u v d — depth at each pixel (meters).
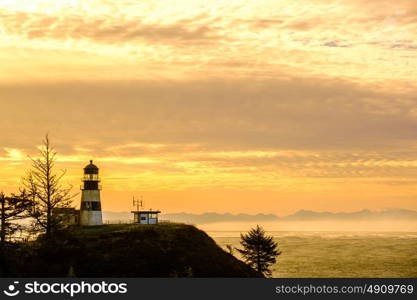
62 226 85.50
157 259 87.25
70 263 80.50
